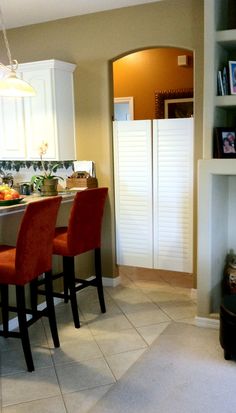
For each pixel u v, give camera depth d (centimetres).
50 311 292
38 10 378
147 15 369
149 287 420
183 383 247
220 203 328
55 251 323
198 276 318
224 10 320
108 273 425
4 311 296
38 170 454
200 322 322
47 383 251
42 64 388
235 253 357
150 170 397
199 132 363
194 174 374
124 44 383
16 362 276
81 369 265
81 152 421
